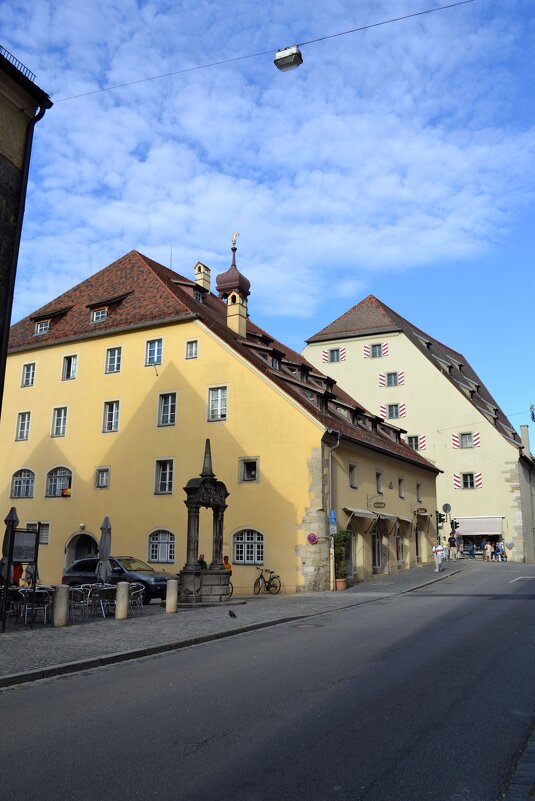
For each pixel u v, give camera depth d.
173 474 30.81
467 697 7.82
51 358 36.00
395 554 35.72
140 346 33.22
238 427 29.66
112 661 11.45
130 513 31.47
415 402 54.53
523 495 52.56
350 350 57.53
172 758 5.89
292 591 27.12
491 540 51.38
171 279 37.41
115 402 33.53
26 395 36.38
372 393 55.94
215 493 22.91
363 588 27.27
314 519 27.33
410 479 39.97
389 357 56.06
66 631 14.80
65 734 6.78
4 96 15.85
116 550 31.41
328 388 39.72
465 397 53.22
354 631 14.17
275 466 28.52
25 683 9.79
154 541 30.80
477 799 4.86
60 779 5.43
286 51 12.17
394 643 12.09
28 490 35.25
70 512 33.25
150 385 32.38
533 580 27.89
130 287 36.09
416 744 6.12
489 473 51.59
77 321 36.34
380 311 58.44
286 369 35.28
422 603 20.08
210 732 6.65
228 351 30.58
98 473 33.00
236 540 28.92
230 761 5.77
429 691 8.18
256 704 7.76
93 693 8.85
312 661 10.55
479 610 17.16
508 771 5.41
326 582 27.11
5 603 14.91
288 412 28.69
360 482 31.89
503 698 7.74
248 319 41.34
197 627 15.31
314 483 27.62
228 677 9.52
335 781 5.24
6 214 15.67
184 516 30.03
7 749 6.31
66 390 35.06
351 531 30.50
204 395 30.75
